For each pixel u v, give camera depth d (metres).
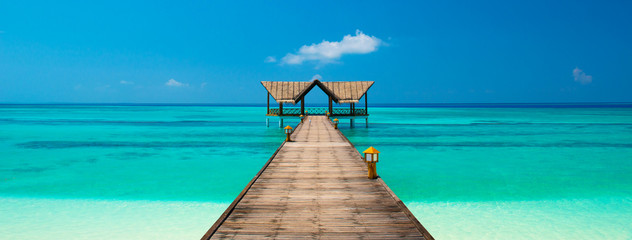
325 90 31.23
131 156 17.36
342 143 15.62
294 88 32.69
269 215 6.27
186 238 7.47
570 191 10.90
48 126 36.12
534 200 9.98
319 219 6.07
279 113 33.00
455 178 12.75
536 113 74.50
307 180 8.84
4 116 57.16
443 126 36.81
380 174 13.38
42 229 7.84
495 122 43.69
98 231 7.77
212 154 18.08
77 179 12.47
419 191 10.99
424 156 17.38
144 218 8.56
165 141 23.44
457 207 9.38
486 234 7.62
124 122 43.34
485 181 12.27
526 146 20.98
